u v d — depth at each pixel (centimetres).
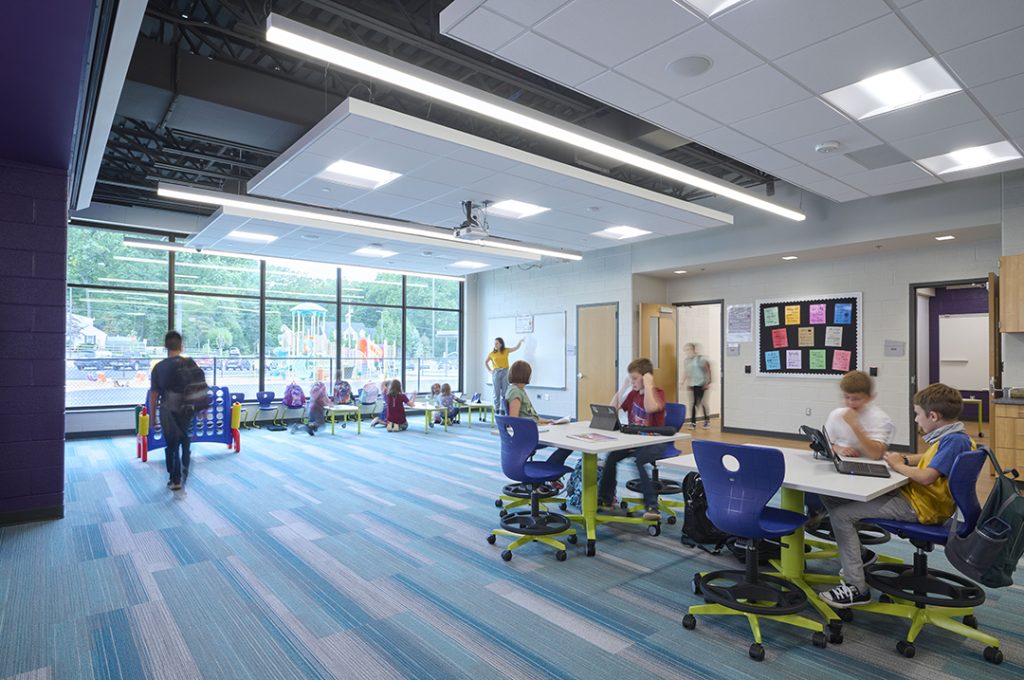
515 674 223
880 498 264
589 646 245
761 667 229
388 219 713
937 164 472
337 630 258
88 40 271
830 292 762
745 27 279
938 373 1006
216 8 438
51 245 430
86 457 662
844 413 322
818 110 370
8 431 411
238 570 328
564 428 429
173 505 463
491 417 1061
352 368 1059
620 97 355
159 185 529
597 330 964
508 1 262
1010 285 549
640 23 278
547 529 359
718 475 263
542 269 1068
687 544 373
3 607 280
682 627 263
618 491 512
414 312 1141
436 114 555
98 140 441
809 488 246
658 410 437
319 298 1027
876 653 241
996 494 222
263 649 242
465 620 268
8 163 416
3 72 293
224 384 925
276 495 495
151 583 309
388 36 438
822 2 258
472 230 597
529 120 386
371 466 621
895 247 690
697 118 384
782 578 297
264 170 515
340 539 381
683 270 871
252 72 452
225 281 932
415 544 372
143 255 862
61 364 431
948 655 239
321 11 423
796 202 714
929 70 319
